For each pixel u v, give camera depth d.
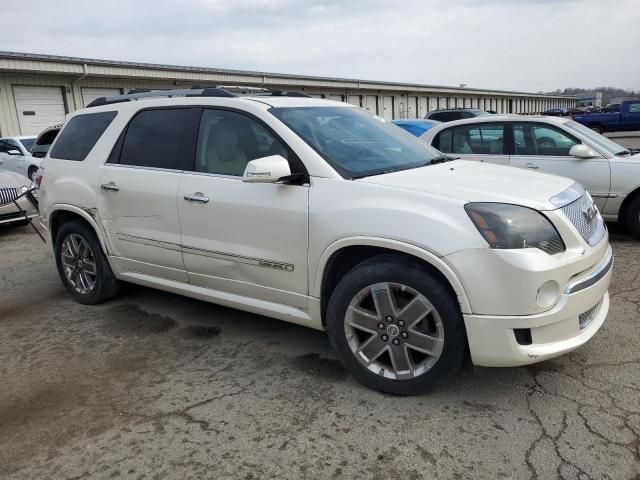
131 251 4.37
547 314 2.79
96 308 4.88
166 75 23.08
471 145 7.34
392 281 3.04
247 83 27.25
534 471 2.49
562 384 3.22
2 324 4.63
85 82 21.12
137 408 3.18
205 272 3.90
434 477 2.49
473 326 2.84
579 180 6.61
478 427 2.85
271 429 2.91
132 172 4.25
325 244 3.20
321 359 3.71
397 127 4.55
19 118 19.30
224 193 3.66
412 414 2.99
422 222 2.90
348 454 2.68
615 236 6.82
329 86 32.47
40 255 7.17
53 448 2.83
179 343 4.06
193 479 2.55
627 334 3.84
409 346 3.07
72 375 3.63
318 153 3.40
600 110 45.94
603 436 2.72
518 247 2.77
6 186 8.53
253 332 4.21
